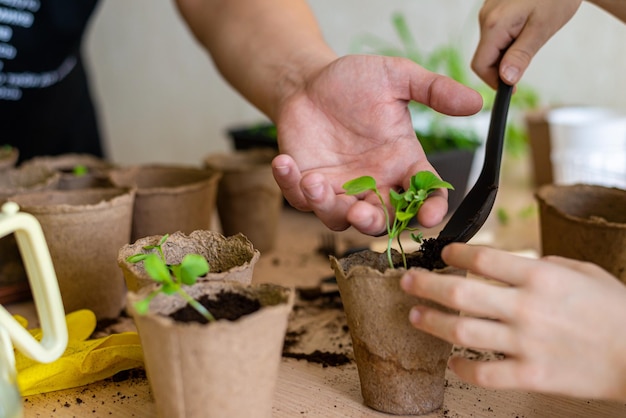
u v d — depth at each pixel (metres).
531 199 1.00
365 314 0.50
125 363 0.57
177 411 0.46
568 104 1.21
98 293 0.66
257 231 0.81
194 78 1.48
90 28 1.50
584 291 0.45
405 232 0.85
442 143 0.96
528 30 0.60
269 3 0.75
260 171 0.79
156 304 0.47
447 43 1.36
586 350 0.44
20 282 0.72
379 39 1.38
